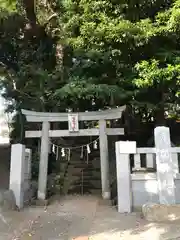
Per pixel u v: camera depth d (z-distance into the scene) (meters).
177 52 8.25
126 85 9.16
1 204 6.90
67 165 13.12
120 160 7.47
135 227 5.84
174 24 7.40
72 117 9.20
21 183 7.96
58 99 10.90
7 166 13.48
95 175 12.12
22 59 14.16
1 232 5.51
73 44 8.86
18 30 13.24
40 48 13.66
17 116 14.94
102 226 6.14
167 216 6.04
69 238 5.45
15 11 12.10
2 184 10.60
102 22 8.20
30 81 12.70
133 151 7.41
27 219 6.66
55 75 11.49
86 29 8.15
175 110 10.95
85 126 13.36
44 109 11.90
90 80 9.30
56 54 12.12
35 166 11.52
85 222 6.53
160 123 10.68
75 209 7.92
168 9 8.36
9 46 14.37
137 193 7.38
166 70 7.71
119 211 7.23
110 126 14.26
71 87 8.85
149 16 8.66
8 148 16.70
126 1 8.16
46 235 5.64
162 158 7.32
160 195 7.17
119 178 7.40
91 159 13.88
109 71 9.65
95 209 7.82
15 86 13.58
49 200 9.04
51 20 12.09
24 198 8.45
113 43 8.26
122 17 8.28
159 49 8.45
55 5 12.06
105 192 8.77
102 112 9.24
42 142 9.21
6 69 14.42
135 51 8.61
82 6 8.76
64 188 11.05
